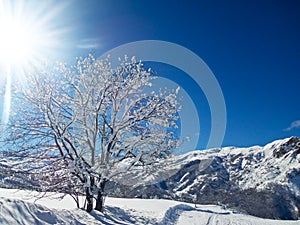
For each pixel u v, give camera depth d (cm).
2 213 654
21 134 1052
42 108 1059
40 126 1070
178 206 2994
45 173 1040
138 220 1428
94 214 1119
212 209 3616
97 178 1148
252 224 2312
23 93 1077
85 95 1123
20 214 703
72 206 1471
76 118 1097
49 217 794
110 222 1092
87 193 1140
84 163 1071
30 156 1052
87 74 1165
